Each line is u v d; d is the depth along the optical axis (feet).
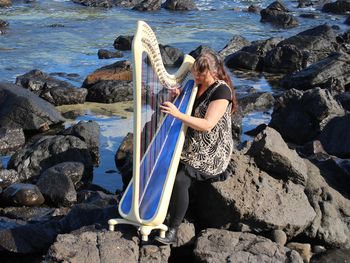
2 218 28.94
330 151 38.60
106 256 20.61
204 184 23.66
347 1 104.58
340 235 25.62
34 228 25.85
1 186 34.35
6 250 25.13
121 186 35.01
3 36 76.13
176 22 92.12
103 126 44.70
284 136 43.60
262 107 49.98
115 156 38.45
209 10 104.42
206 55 21.79
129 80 53.26
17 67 61.57
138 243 21.35
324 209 25.95
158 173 20.97
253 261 21.59
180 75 23.27
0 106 44.37
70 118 46.62
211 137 21.52
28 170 35.81
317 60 67.15
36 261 25.16
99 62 65.26
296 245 24.89
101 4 102.32
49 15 92.68
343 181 28.55
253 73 64.28
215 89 21.44
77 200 31.91
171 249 22.63
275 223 23.61
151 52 20.11
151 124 21.48
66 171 34.09
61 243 20.93
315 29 73.97
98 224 22.76
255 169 25.03
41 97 49.49
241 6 109.50
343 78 57.16
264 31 88.22
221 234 22.89
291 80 57.52
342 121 39.40
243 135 43.65
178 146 21.13
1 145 40.04
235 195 23.52
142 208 20.66
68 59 66.13
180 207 21.54
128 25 88.12
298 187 25.27
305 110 43.04
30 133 43.39
